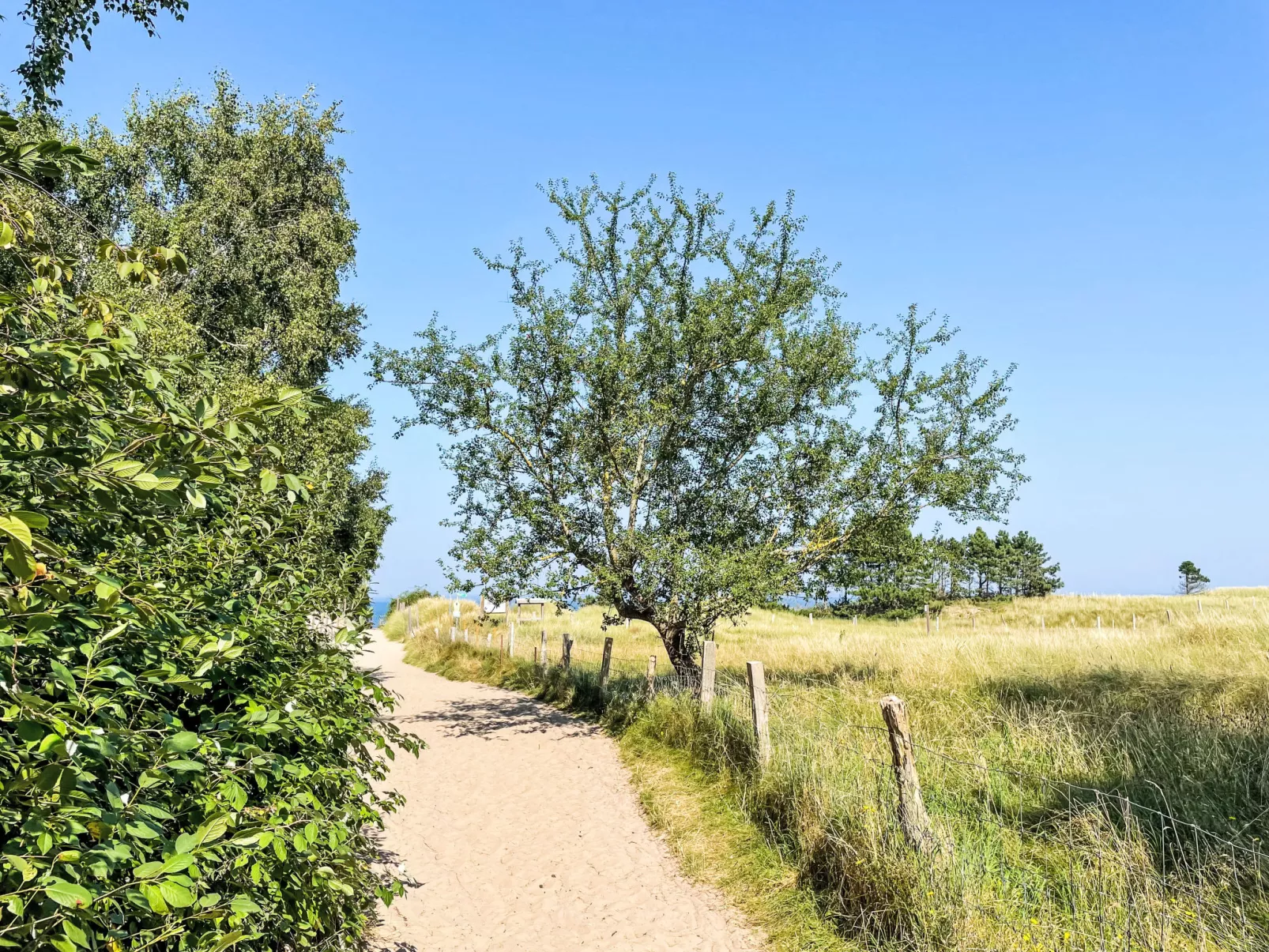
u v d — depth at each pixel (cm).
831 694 1116
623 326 1265
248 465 281
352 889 364
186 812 290
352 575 527
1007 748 798
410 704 1522
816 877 573
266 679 386
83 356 246
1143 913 429
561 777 963
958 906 468
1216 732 746
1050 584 7412
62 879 206
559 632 2752
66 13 1295
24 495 248
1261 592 4219
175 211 2289
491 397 1227
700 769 864
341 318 2619
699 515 1267
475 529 1243
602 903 612
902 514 1209
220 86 2586
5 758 222
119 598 225
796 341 1227
